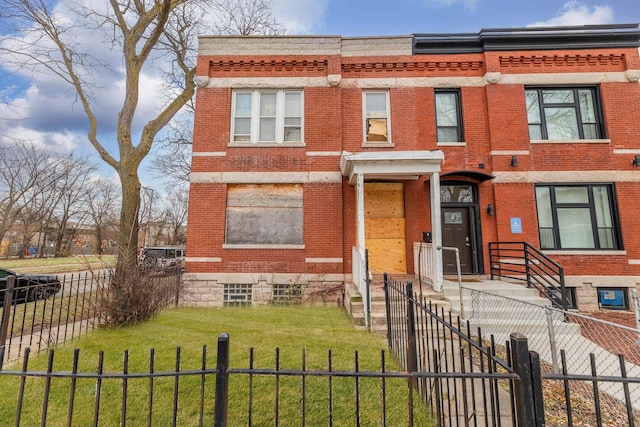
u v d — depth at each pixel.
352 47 10.96
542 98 10.59
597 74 10.37
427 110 10.65
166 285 8.45
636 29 10.40
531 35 10.50
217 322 7.28
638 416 3.70
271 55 10.78
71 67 11.20
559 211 10.09
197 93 10.67
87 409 3.56
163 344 5.59
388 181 10.36
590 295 9.45
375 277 9.44
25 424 3.28
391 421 3.34
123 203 10.74
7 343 5.86
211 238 10.03
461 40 10.77
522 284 9.04
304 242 10.01
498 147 10.22
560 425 3.48
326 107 10.59
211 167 10.35
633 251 9.55
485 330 6.78
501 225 9.88
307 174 10.30
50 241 50.81
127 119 11.27
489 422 3.37
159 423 3.29
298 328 6.73
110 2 11.32
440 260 8.02
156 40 11.57
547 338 6.58
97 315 6.59
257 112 10.74
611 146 10.05
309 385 4.09
